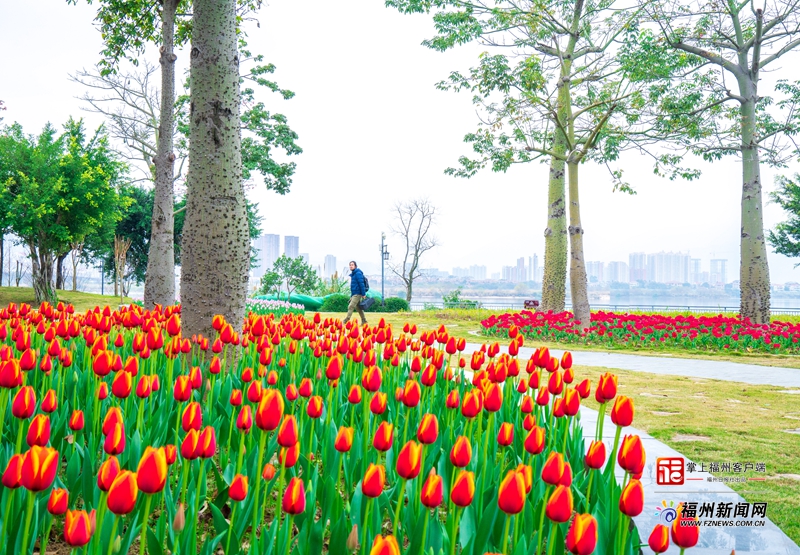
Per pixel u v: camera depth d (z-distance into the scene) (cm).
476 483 291
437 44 2108
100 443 338
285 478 320
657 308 3897
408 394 331
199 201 587
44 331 564
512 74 1686
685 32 1873
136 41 1556
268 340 491
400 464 216
